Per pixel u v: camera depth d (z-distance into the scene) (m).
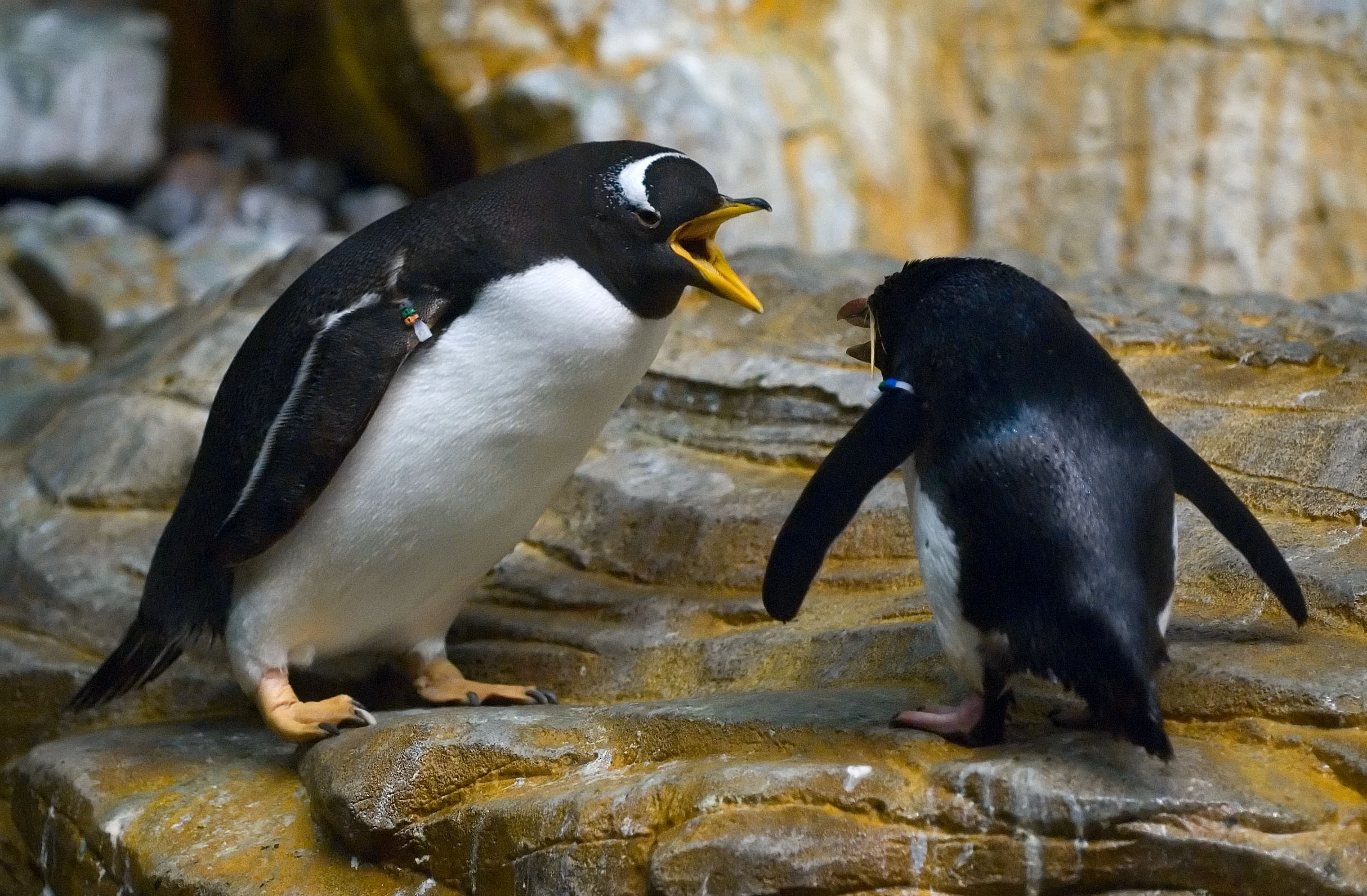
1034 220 21.72
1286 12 20.53
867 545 8.75
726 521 9.15
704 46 21.38
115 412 11.61
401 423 7.50
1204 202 20.95
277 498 7.37
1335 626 6.85
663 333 7.93
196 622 8.09
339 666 9.03
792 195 21.00
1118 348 9.84
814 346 10.63
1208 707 6.24
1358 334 9.18
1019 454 5.85
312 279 7.82
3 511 11.38
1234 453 8.38
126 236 20.84
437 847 6.76
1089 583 5.68
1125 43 21.28
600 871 6.20
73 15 24.20
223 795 7.71
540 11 20.98
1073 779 5.71
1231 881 5.53
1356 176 20.58
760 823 5.95
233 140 24.34
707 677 8.02
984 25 21.72
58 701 9.64
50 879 8.15
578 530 9.83
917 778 5.97
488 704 8.30
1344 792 5.77
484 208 7.60
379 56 21.88
